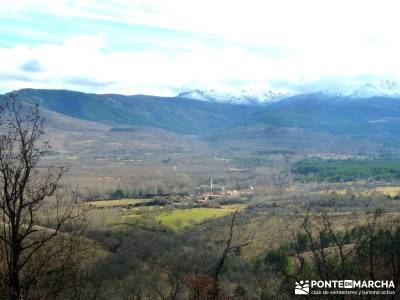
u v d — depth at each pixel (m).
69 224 13.98
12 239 12.68
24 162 12.70
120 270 62.66
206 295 20.55
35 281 12.85
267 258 74.69
